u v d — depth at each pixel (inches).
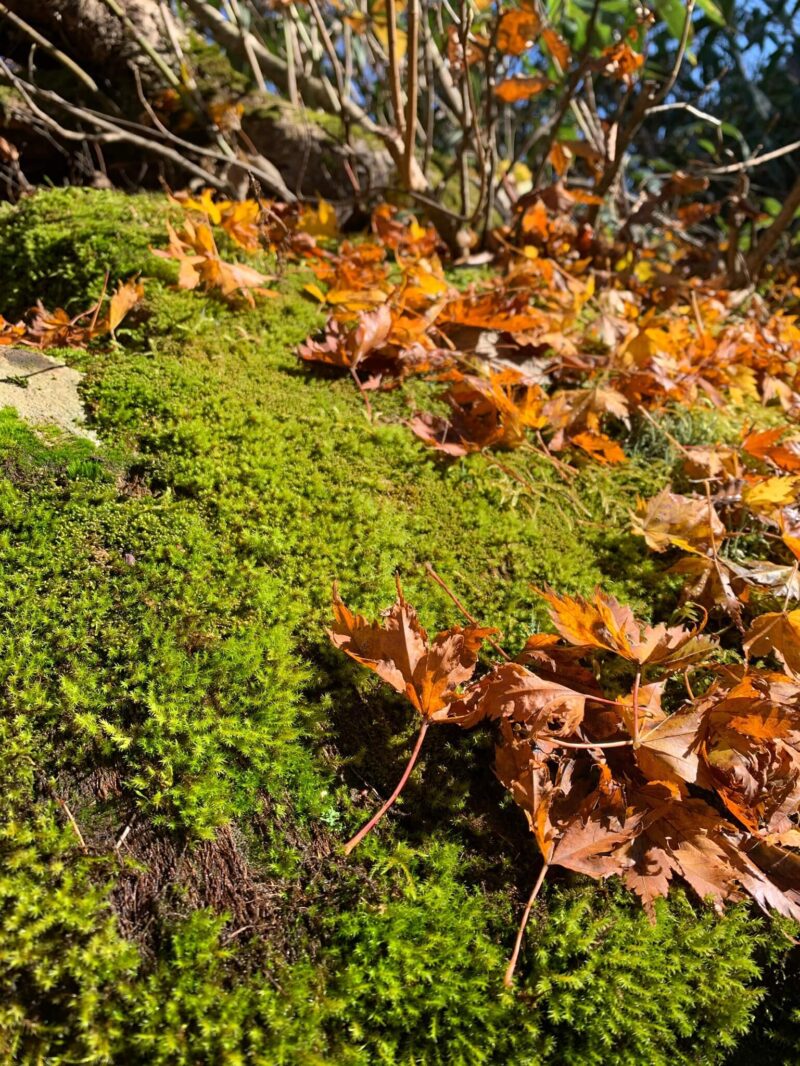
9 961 5.7
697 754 7.0
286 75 22.3
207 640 7.6
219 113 18.8
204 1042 5.6
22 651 7.2
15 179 19.6
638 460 11.6
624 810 6.9
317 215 16.4
